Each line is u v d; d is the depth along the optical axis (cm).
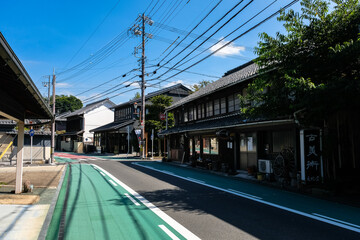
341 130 1020
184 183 1172
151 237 511
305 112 873
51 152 2209
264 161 1280
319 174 974
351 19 845
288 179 1098
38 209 714
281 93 918
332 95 719
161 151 3231
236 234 527
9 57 445
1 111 685
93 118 4644
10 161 2064
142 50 2767
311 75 877
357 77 802
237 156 1552
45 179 1274
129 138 3500
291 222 605
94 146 4009
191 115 2317
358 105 777
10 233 521
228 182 1209
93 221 618
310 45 908
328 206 755
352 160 1028
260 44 952
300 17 909
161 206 756
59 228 568
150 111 3073
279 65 934
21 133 945
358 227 570
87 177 1350
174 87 3966
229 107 1728
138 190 1002
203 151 1970
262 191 987
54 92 2366
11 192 942
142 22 2700
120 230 553
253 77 1351
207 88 2172
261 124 1245
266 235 522
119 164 2075
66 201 825
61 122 5844
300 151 1026
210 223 598
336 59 776
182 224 591
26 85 601
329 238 506
